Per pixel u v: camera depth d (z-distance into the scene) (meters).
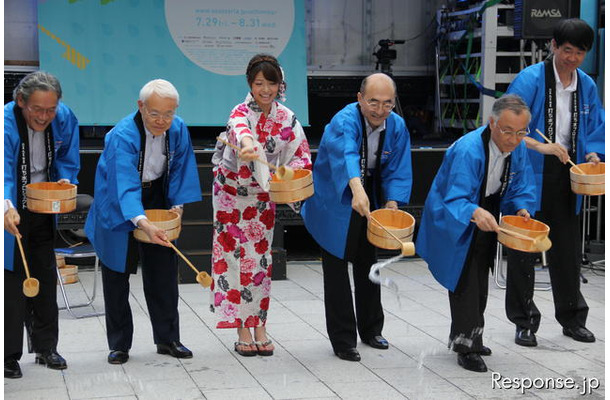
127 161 3.97
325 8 8.90
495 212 4.24
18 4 8.19
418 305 5.51
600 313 5.36
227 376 4.02
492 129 4.00
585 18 7.42
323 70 8.95
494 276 6.11
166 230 3.93
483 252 4.18
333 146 4.18
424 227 4.24
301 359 4.31
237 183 4.25
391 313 5.30
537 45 7.44
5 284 3.88
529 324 4.59
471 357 4.12
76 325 4.99
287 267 6.86
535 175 4.64
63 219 6.61
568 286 4.69
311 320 5.14
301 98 8.03
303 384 3.90
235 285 4.34
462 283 4.07
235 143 4.11
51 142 3.94
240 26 7.99
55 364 4.11
